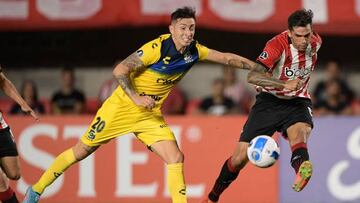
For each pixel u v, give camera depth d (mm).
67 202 34594
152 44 24531
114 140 34594
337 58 41438
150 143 25234
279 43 24125
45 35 43969
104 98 40469
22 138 34969
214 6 39188
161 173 34375
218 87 39906
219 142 34375
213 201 26906
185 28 23969
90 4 39656
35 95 40312
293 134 24766
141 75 24891
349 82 43719
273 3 39188
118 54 44062
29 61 44344
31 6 39906
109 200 34562
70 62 44375
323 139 34281
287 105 25328
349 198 34156
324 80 41875
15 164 26625
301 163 23797
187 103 43375
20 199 34875
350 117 34312
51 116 34969
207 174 34344
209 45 43438
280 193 34188
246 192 34250
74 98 40875
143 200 34438
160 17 39312
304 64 24328
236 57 25125
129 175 34500
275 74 24594
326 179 34219
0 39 43969
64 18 39781
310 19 23469
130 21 39469
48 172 26344
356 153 34250
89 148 25984
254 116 25703
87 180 34625
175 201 24656
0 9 40000
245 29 39219
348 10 39125
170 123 34594
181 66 24781
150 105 24125
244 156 25453
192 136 34500
